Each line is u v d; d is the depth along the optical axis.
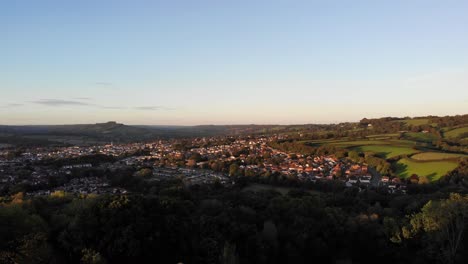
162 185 104.50
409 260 54.25
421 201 76.25
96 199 55.44
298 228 57.72
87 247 44.12
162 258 47.12
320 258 55.06
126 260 44.62
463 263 49.72
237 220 59.09
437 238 51.69
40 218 49.53
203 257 47.91
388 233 57.94
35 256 40.34
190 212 60.53
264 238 53.78
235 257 45.75
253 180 120.19
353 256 56.16
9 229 43.78
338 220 61.50
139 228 46.50
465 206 52.44
